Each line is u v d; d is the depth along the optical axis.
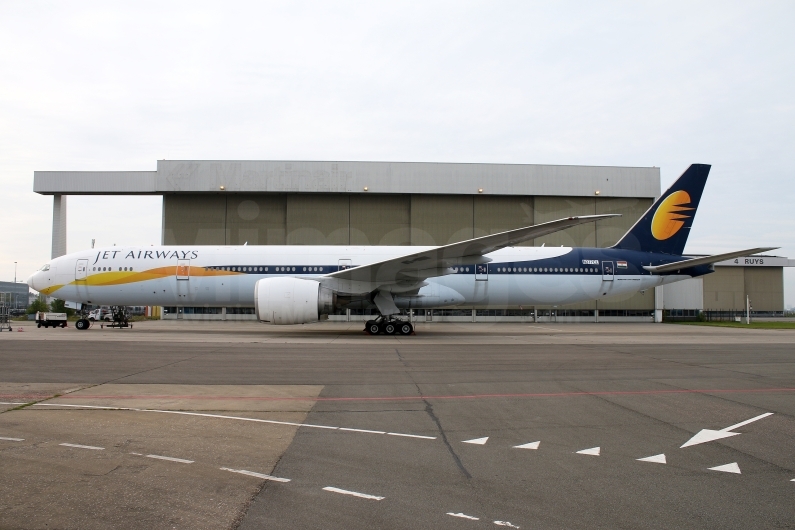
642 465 6.14
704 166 26.66
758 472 5.95
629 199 44.91
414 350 17.52
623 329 33.88
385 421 8.05
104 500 4.89
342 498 5.02
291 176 42.69
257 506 4.79
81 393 9.86
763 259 58.78
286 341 20.55
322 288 23.69
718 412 8.84
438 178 43.53
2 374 11.91
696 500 5.11
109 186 42.38
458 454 6.47
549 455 6.48
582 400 9.70
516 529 4.41
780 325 41.59
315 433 7.30
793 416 8.60
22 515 4.54
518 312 45.22
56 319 34.03
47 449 6.42
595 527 4.48
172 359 14.51
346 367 13.41
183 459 6.10
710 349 18.61
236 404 9.07
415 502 4.95
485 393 10.27
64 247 44.34
